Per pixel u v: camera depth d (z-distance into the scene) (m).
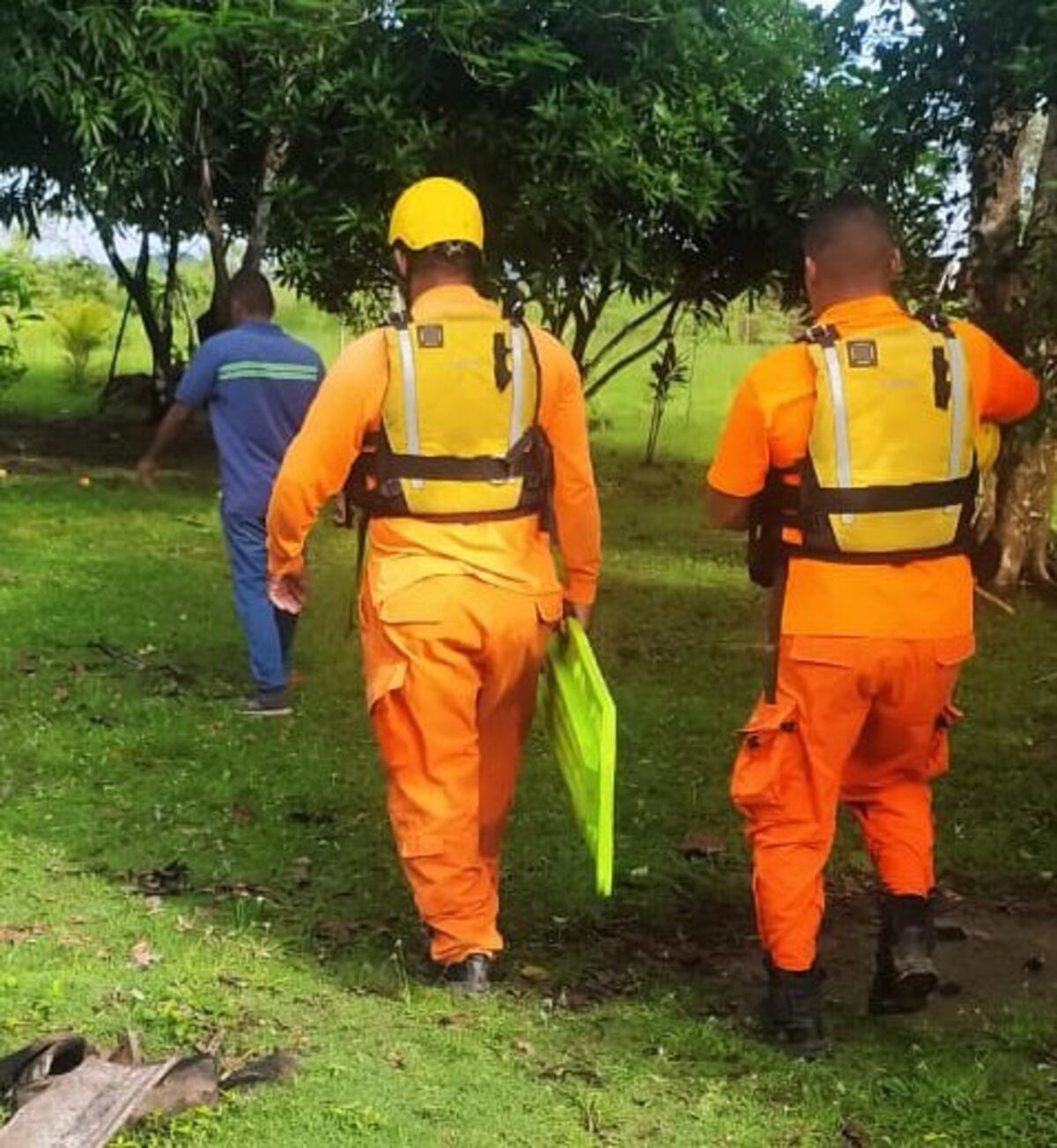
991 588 10.64
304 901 5.17
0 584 10.02
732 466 4.12
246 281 7.29
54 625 8.92
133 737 6.82
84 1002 4.28
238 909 5.03
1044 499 10.73
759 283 12.27
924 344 4.06
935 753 4.36
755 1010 4.46
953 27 7.73
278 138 11.47
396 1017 4.32
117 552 11.33
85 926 4.89
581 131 10.16
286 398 7.14
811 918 4.18
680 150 10.47
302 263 10.91
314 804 6.08
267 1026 4.22
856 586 4.07
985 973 4.77
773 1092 3.95
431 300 4.44
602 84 10.44
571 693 4.49
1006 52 7.49
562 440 4.51
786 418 4.04
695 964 4.80
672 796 6.29
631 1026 4.30
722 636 9.29
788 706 4.12
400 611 4.37
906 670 4.11
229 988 4.45
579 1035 4.25
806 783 4.16
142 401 20.03
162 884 5.28
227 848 5.62
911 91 8.12
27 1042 4.05
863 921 5.18
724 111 10.57
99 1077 3.61
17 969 4.52
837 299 4.14
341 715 7.31
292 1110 3.73
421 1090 3.89
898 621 4.07
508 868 5.49
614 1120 3.79
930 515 4.07
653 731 7.17
